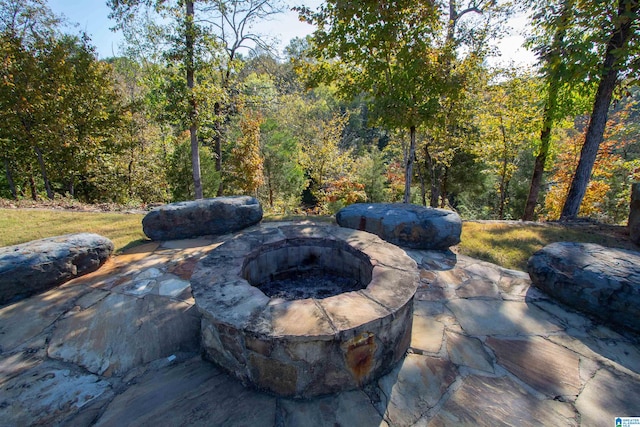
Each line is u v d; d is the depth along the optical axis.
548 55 4.66
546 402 1.76
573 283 2.61
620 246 4.19
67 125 9.67
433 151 11.55
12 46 7.98
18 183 13.75
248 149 11.89
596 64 4.54
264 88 12.13
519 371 2.00
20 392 1.78
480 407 1.72
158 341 2.23
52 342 2.22
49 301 2.71
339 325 1.70
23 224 5.05
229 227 4.59
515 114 8.96
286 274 3.12
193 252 3.85
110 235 4.55
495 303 2.80
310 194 21.56
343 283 3.00
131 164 13.20
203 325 2.03
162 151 14.12
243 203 4.72
